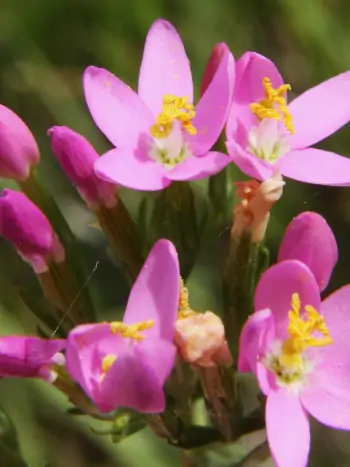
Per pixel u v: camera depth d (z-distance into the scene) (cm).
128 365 16
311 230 16
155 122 17
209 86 17
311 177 17
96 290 20
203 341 16
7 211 17
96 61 21
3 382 20
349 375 16
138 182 17
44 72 21
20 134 17
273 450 16
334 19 21
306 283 16
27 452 20
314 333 16
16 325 20
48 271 17
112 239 17
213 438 17
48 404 20
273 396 16
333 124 17
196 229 17
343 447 21
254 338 16
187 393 17
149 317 16
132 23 21
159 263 16
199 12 21
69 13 21
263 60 17
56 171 21
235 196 17
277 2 21
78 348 16
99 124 17
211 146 17
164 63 17
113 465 20
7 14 21
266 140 17
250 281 17
